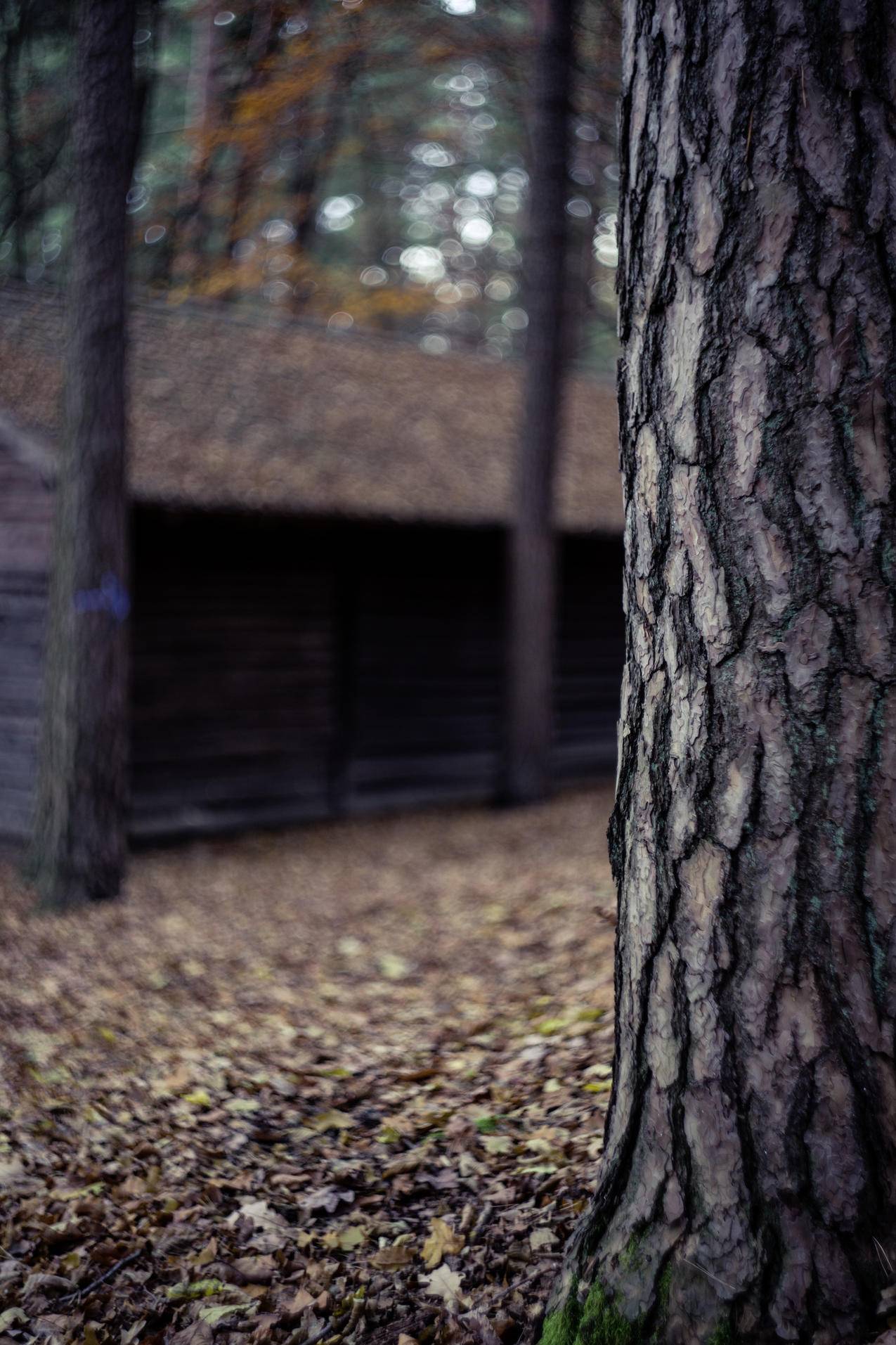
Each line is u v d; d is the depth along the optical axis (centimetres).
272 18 964
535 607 1191
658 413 211
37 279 1367
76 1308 296
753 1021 198
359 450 1191
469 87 1254
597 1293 215
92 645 780
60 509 782
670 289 207
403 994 593
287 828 1154
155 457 1006
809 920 193
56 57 1040
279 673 1163
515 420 1435
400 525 1093
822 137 189
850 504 188
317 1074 471
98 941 704
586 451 1455
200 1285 303
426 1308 270
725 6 198
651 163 212
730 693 199
